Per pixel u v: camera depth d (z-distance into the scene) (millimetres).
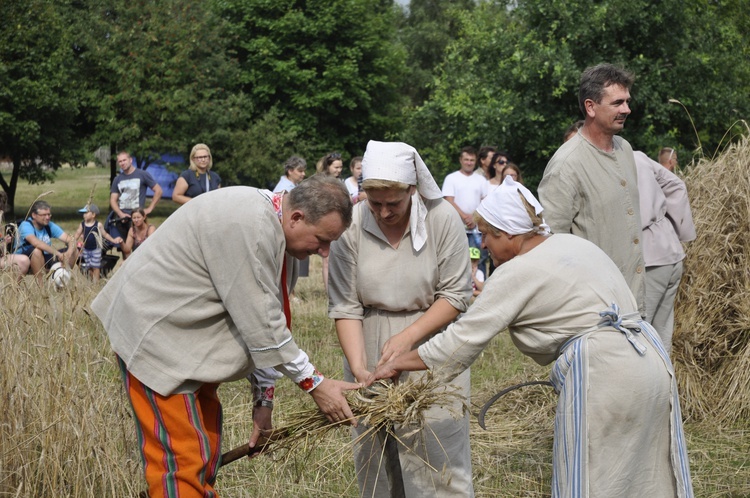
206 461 3240
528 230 3311
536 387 5871
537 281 3225
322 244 3182
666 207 5211
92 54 28219
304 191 3121
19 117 25812
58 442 3828
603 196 4422
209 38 30172
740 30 22859
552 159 4562
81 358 4027
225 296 3084
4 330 3904
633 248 4488
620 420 3115
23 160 28406
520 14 18453
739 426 5539
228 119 29734
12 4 24609
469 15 23500
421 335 3607
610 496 3119
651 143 17312
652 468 3223
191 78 29609
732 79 18500
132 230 9992
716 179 5941
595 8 17484
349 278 3680
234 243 3053
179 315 3145
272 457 4457
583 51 17703
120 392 4117
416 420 3453
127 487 3914
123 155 10359
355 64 32500
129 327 3191
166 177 34781
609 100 4332
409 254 3605
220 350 3215
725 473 4758
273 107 31641
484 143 18422
